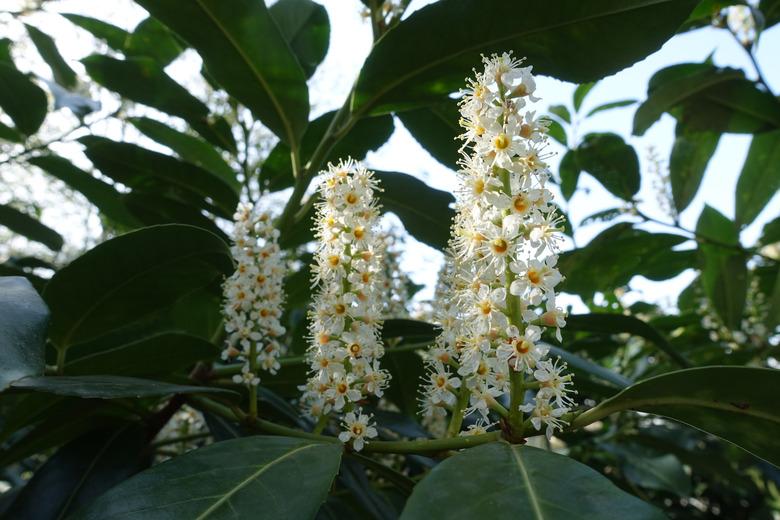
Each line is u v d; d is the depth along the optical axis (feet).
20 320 0.52
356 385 0.65
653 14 0.79
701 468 1.71
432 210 1.13
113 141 1.19
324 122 1.18
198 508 0.44
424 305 1.12
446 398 0.63
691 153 1.49
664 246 1.48
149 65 1.25
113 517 0.44
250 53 0.96
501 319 0.53
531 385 0.56
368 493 0.83
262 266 0.77
